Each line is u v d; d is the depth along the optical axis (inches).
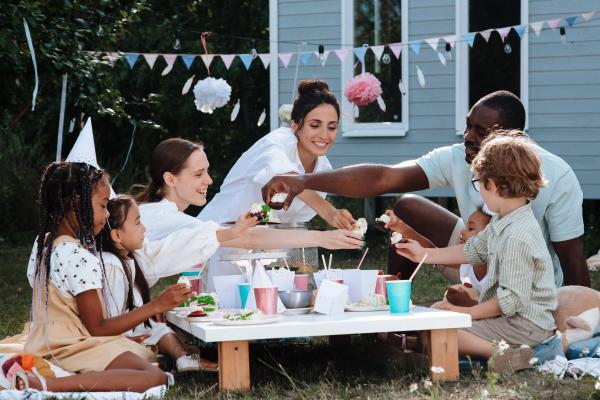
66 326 150.6
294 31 466.9
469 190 192.1
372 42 460.8
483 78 444.5
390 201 493.4
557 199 180.5
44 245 154.1
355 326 146.3
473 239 171.3
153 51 702.5
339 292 158.1
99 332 149.9
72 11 354.0
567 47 426.9
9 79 377.4
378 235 465.1
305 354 187.9
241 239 176.9
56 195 152.3
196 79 722.8
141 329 174.2
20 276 388.8
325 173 191.2
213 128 754.8
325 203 199.5
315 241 174.1
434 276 326.3
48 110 646.5
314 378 160.1
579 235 181.9
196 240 170.9
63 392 141.7
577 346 164.2
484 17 442.0
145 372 146.1
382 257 404.8
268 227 180.5
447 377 151.9
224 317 150.3
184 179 191.0
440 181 198.4
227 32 754.2
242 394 143.8
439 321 149.8
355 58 463.8
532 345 162.2
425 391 142.3
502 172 160.9
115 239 164.1
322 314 158.1
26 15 310.7
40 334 151.1
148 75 701.3
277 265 190.5
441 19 446.0
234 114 267.7
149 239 179.3
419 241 189.8
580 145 428.1
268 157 201.9
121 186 668.1
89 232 152.3
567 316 167.5
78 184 151.9
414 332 174.7
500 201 162.9
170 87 722.2
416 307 166.1
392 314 154.6
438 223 198.1
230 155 757.3
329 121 207.6
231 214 207.2
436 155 198.4
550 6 428.8
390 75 459.5
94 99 347.6
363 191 194.9
